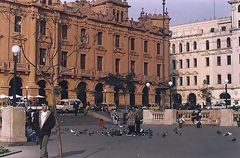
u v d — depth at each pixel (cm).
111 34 7625
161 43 8850
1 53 5956
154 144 2181
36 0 6288
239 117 3941
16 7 6119
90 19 7238
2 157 1648
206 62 10356
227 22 10175
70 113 6116
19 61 6138
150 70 8525
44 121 1511
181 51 10850
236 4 9738
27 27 6266
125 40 7938
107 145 2139
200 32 10456
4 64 5919
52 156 1670
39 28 6366
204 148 1966
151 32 8556
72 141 2386
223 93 9875
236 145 2111
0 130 2212
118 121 4497
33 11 6244
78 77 6931
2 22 5969
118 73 7544
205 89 9812
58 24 6644
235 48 9712
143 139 2516
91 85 7188
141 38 8338
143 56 8350
